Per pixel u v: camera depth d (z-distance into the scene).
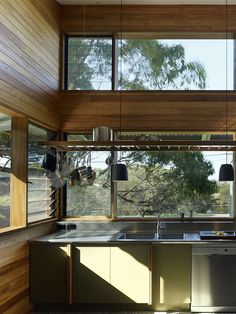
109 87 5.23
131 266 4.26
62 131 5.22
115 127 5.15
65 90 5.23
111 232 4.89
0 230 3.65
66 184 5.20
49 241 4.27
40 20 4.43
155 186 5.16
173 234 4.89
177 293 4.25
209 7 5.16
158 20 5.18
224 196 5.11
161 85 5.20
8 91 3.53
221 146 4.32
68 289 4.26
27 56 4.02
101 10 5.24
